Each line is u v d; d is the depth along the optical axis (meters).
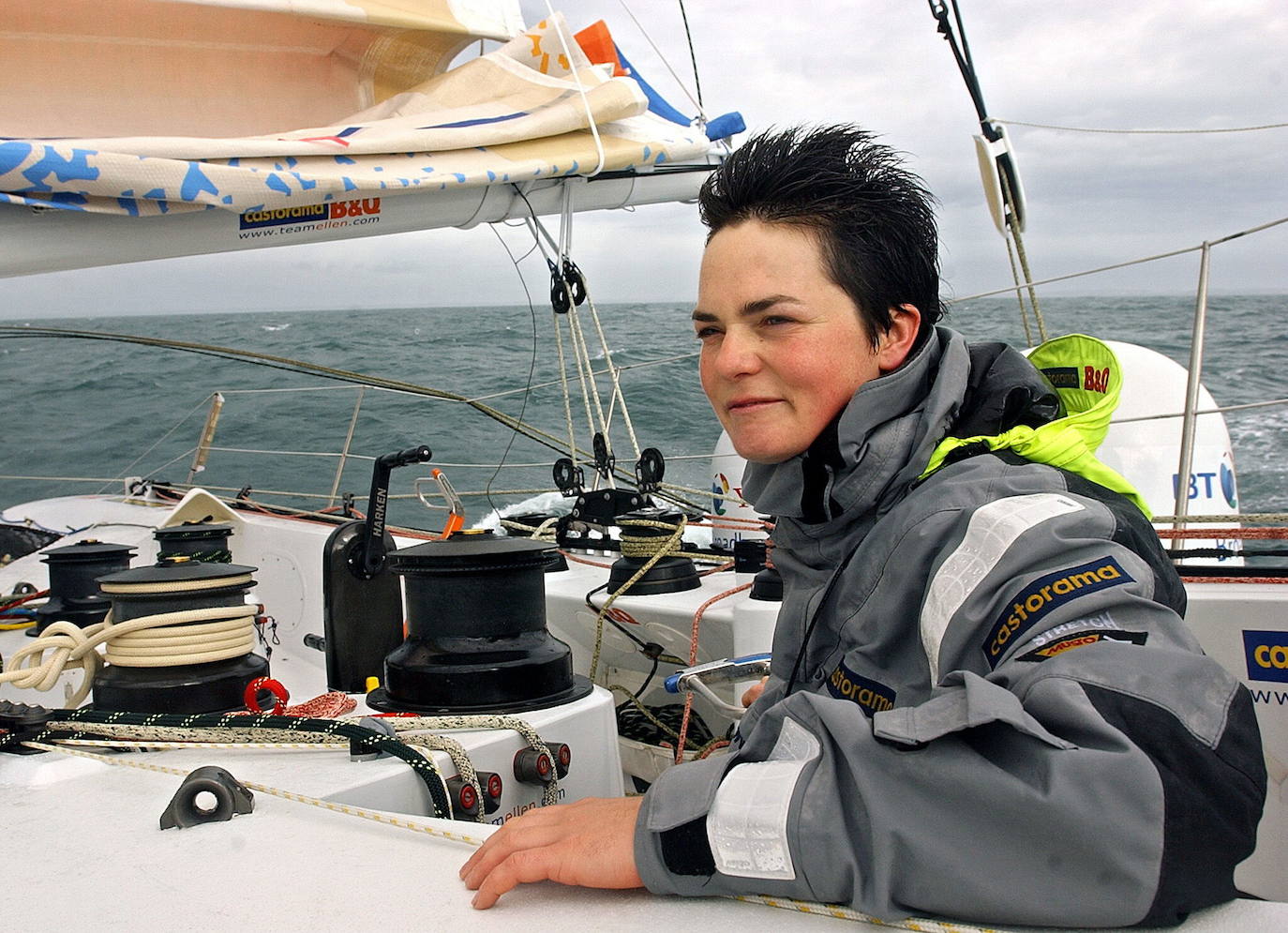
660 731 2.41
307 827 1.19
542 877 0.92
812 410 1.06
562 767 1.60
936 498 1.01
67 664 1.76
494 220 2.72
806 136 1.09
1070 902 0.72
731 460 4.20
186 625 1.68
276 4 2.32
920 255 1.09
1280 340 17.42
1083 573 0.85
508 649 1.75
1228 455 3.41
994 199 3.28
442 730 1.58
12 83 2.21
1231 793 0.72
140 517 4.03
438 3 2.68
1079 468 1.07
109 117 2.32
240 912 0.97
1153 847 0.70
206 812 1.23
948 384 1.06
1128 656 0.77
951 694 0.80
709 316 1.09
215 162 2.12
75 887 1.05
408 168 2.34
